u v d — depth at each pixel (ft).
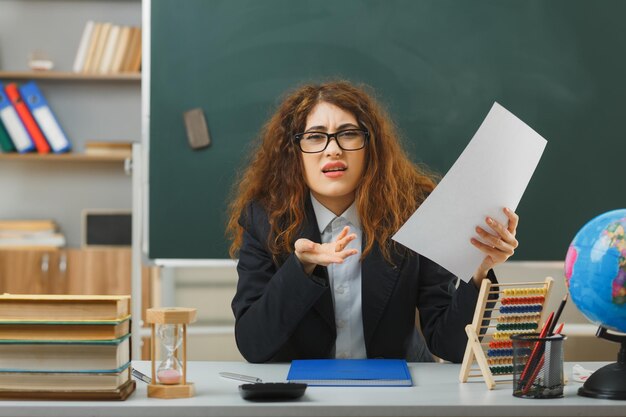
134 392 4.18
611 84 9.35
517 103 9.35
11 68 13.21
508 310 4.48
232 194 9.29
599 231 3.98
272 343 5.22
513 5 9.36
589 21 9.35
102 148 12.59
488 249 4.57
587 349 9.60
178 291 11.02
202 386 4.36
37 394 3.92
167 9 9.40
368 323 5.60
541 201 9.27
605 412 3.80
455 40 9.35
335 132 5.49
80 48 12.78
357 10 9.38
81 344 3.92
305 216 5.72
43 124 12.59
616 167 9.32
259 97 9.37
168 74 9.38
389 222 5.66
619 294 3.87
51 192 13.35
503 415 3.79
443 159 9.34
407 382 4.35
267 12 9.41
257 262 5.74
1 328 3.94
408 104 9.35
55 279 11.50
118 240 12.07
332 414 3.77
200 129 9.32
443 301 5.64
